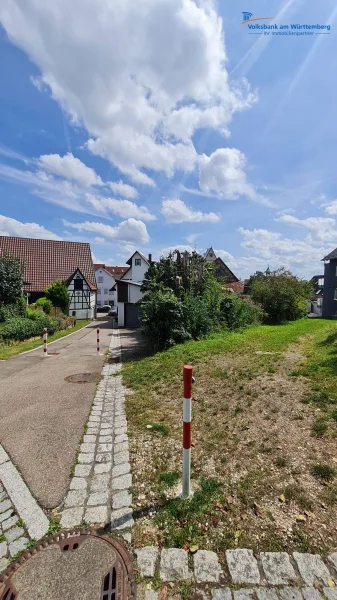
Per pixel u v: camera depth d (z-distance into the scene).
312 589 1.67
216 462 2.96
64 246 33.50
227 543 1.99
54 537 2.06
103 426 3.95
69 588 1.71
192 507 2.32
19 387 5.96
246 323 16.39
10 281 17.08
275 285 21.58
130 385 5.97
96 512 2.30
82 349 11.48
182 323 11.00
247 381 5.63
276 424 3.74
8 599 1.65
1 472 2.87
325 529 2.09
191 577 1.76
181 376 6.30
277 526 2.12
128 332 19.05
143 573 1.79
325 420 3.72
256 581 1.72
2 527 2.16
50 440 3.54
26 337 13.87
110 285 54.66
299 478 2.64
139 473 2.82
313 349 8.41
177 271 14.99
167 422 4.02
